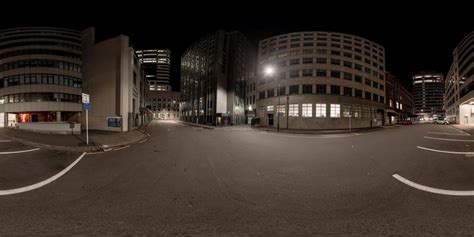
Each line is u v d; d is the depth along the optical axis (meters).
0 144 11.82
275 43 38.19
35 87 35.09
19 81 35.66
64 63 36.69
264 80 39.66
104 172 6.37
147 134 21.77
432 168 6.83
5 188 4.86
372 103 39.94
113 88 23.00
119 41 23.11
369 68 39.66
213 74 52.94
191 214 3.57
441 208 3.77
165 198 4.27
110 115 23.00
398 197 4.30
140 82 38.53
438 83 133.62
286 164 7.52
